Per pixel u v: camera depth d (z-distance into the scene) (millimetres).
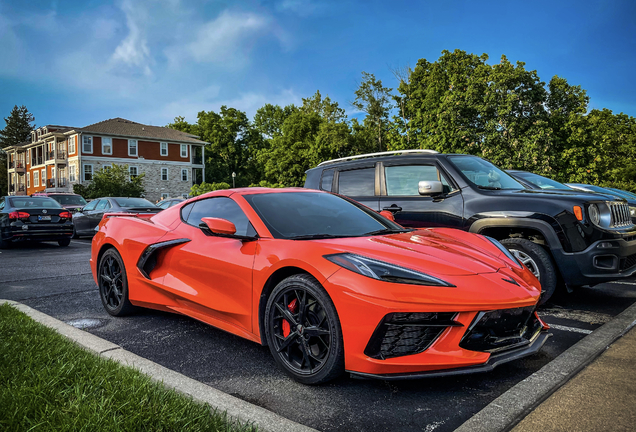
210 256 3332
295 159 49750
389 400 2404
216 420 1962
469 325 2393
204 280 3379
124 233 4242
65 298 5121
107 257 4434
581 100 30031
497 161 27891
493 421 2117
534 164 26906
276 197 3617
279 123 69250
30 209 11141
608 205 4266
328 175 6164
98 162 42969
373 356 2367
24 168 56562
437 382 2627
